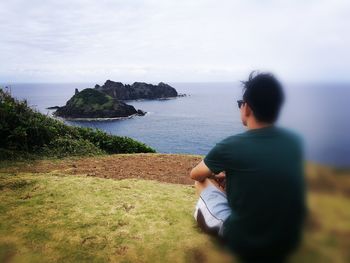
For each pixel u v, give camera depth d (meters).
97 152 11.09
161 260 3.29
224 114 110.31
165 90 188.75
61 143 10.48
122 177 7.61
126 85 168.88
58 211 4.48
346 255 1.99
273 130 2.49
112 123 83.50
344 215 1.99
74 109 92.25
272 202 2.33
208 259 2.99
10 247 3.58
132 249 3.52
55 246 3.61
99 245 3.62
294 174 2.27
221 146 2.60
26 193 5.23
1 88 10.46
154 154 11.28
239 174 2.49
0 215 4.37
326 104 2.17
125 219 4.22
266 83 2.45
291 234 2.24
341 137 1.99
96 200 4.90
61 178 6.11
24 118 9.91
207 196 3.42
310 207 2.11
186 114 108.75
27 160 8.80
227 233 2.72
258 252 2.40
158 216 4.31
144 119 92.44
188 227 3.94
